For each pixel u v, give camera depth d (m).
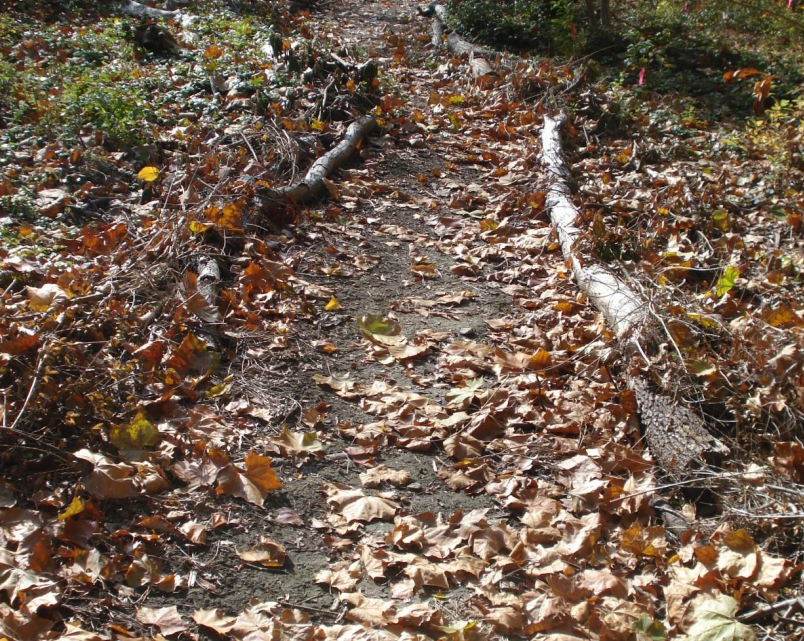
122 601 2.73
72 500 3.02
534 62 10.55
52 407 3.34
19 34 9.16
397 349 4.53
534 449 3.83
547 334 4.87
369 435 3.82
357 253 5.67
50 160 5.95
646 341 4.17
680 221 6.27
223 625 2.71
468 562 3.15
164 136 6.80
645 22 13.14
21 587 2.61
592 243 5.62
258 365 4.17
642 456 3.70
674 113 9.54
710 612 2.79
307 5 14.73
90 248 4.82
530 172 7.34
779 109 8.35
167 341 3.97
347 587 2.97
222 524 3.15
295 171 6.43
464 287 5.46
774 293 5.18
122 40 9.05
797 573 2.96
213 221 5.14
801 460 3.28
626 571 3.15
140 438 3.32
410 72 10.93
